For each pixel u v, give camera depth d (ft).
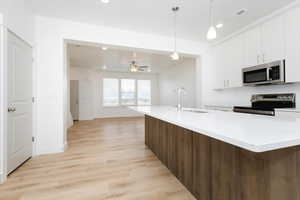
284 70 8.02
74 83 23.31
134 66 17.71
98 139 12.15
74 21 9.28
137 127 17.33
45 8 7.95
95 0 7.34
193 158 5.15
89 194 5.10
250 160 3.30
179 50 12.23
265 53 8.97
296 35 7.47
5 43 5.98
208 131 3.05
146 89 29.14
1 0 5.78
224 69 11.91
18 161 7.05
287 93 8.97
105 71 26.23
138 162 7.73
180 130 5.97
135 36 10.80
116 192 5.22
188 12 8.37
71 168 7.01
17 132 6.97
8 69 6.31
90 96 24.31
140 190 5.35
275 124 3.72
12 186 5.57
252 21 9.40
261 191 3.10
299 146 3.21
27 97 7.82
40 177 6.20
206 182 4.56
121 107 27.37
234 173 3.67
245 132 2.88
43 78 8.67
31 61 8.24
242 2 7.48
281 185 3.11
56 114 8.93
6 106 6.03
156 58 18.07
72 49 14.53
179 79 21.24
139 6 7.82
